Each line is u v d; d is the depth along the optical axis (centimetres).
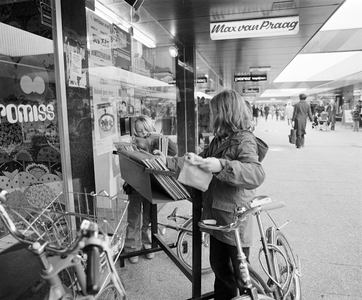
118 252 143
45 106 247
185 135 695
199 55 811
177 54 645
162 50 566
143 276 290
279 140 1465
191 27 520
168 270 301
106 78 367
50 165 252
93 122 337
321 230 384
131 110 441
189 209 475
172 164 223
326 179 655
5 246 189
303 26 537
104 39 360
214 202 195
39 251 97
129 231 314
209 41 634
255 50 752
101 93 355
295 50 761
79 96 274
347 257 315
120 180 402
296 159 909
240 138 185
